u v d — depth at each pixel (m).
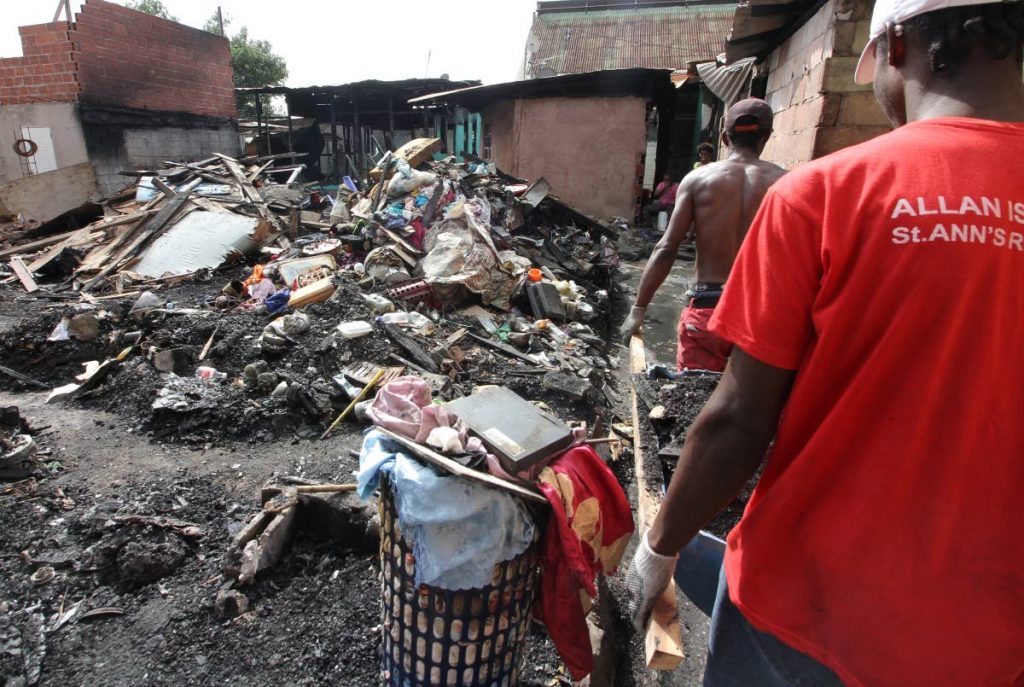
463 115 15.83
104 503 2.95
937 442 0.82
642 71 11.27
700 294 2.96
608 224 11.84
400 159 8.14
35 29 10.20
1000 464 0.80
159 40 11.90
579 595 1.67
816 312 0.86
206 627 2.21
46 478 3.19
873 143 0.88
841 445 0.89
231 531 2.75
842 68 3.47
